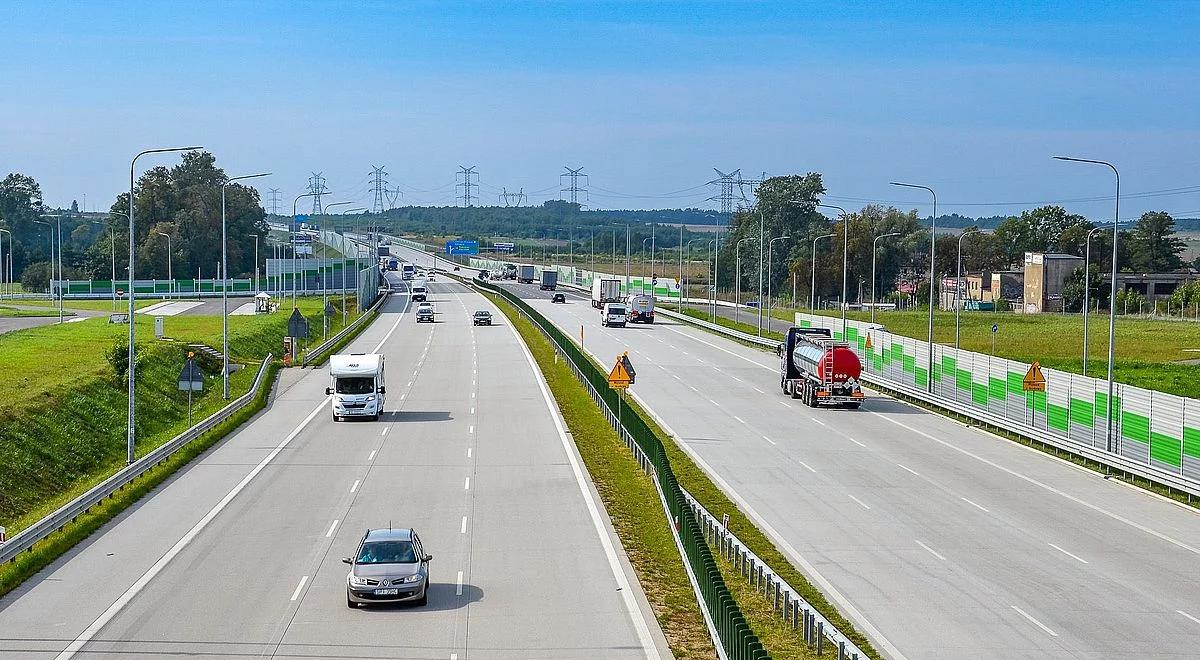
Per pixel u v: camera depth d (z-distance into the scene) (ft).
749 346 345.10
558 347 303.07
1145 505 133.08
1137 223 654.94
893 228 629.51
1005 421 184.34
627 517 124.06
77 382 212.02
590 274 654.12
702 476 147.13
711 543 113.09
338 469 150.10
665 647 80.48
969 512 127.95
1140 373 262.67
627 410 169.37
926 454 166.71
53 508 133.08
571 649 79.87
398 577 88.48
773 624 86.69
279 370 271.90
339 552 106.73
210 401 225.15
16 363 240.94
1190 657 79.77
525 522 120.16
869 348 265.34
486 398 224.53
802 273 599.57
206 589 94.27
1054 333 371.76
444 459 157.79
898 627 86.58
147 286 553.64
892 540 114.62
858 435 184.03
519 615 87.76
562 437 177.37
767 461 159.43
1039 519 124.77
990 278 574.15
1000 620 88.38
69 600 90.99
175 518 121.29
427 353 313.53
